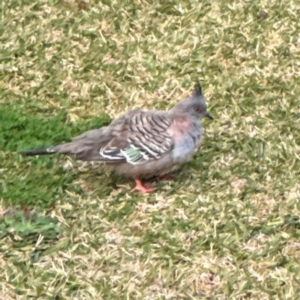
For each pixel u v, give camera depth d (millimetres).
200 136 13547
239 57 16359
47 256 12320
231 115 15039
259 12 17391
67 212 12992
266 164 13922
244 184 13570
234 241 12469
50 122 14602
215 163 14031
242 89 15562
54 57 16312
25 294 11727
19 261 12219
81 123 14625
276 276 11930
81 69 16031
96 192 13398
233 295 11648
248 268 12070
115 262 12195
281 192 13367
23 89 15641
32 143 14195
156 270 11969
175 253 12281
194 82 15750
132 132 13195
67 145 13203
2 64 16141
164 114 13422
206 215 12906
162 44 16609
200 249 12352
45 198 13125
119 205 13133
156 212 13000
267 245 12383
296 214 12945
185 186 13555
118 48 16578
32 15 17250
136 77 15836
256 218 12883
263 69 16078
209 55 16422
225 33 16859
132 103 15273
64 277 11930
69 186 13477
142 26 17062
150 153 13133
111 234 12672
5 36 16734
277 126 14742
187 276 11945
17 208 13008
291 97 15344
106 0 17547
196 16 17250
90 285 11820
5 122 14547
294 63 16203
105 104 15266
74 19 17203
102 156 13094
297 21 17203
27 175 13578
